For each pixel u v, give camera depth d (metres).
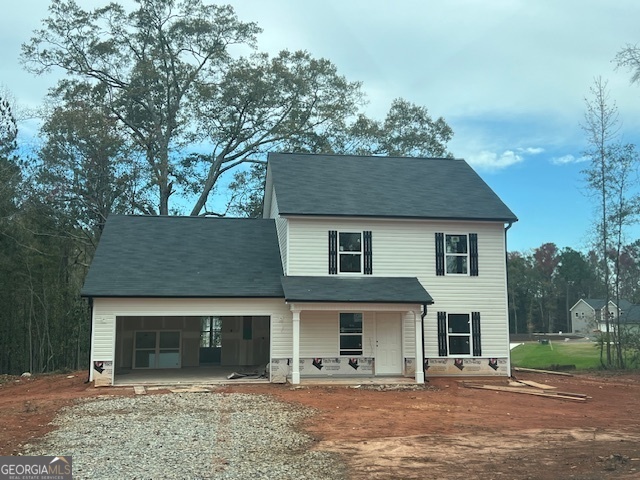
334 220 20.59
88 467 8.17
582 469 8.34
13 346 26.06
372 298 18.53
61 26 35.97
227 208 39.03
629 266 28.56
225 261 20.97
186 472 7.96
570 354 35.78
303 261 20.22
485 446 9.92
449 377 20.34
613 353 29.52
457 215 20.88
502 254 21.41
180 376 20.39
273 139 39.12
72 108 31.50
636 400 16.53
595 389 18.59
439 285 20.86
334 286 19.31
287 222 20.33
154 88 37.91
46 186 29.39
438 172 24.52
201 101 37.47
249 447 9.58
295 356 18.23
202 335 29.55
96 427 11.07
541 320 86.25
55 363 27.38
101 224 32.00
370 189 22.34
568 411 14.27
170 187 36.81
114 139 31.08
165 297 18.39
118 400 14.73
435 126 41.50
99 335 18.22
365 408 14.04
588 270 81.69
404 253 20.84
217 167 38.84
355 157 25.06
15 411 13.20
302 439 10.28
